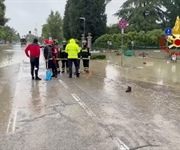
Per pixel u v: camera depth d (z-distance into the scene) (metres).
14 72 16.38
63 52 16.22
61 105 8.07
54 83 12.26
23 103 8.33
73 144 5.12
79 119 6.68
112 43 50.91
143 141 5.27
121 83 12.59
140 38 50.72
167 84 12.61
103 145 5.07
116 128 6.03
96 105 8.10
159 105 8.25
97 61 26.34
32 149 4.90
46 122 6.45
